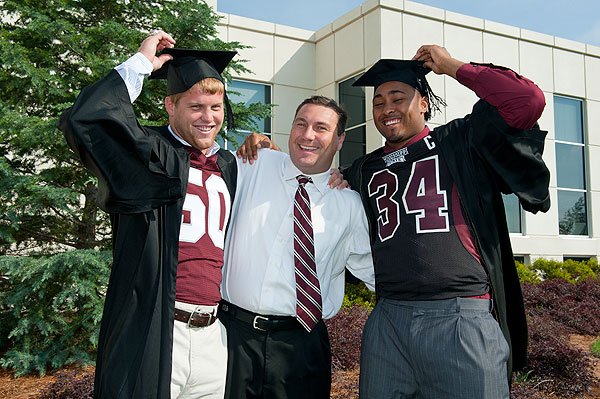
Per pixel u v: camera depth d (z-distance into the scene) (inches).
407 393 104.9
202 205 101.9
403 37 459.5
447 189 106.1
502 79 98.4
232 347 107.8
